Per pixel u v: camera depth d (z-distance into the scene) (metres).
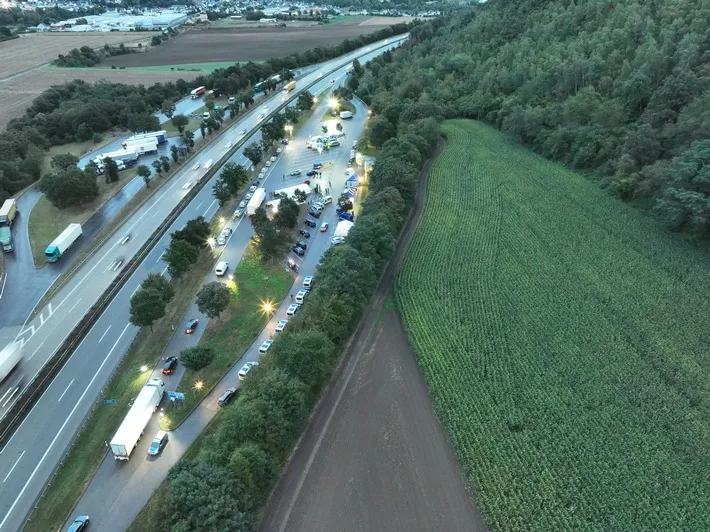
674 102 119.06
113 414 75.44
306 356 72.00
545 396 72.81
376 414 73.00
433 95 190.62
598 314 87.19
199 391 78.69
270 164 162.75
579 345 81.31
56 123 190.75
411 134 149.50
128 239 123.44
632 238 105.06
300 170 157.38
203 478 56.09
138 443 70.75
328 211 132.75
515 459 64.12
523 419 69.62
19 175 155.75
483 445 66.31
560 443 65.75
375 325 90.25
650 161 117.19
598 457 63.78
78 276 110.50
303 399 68.69
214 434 68.19
